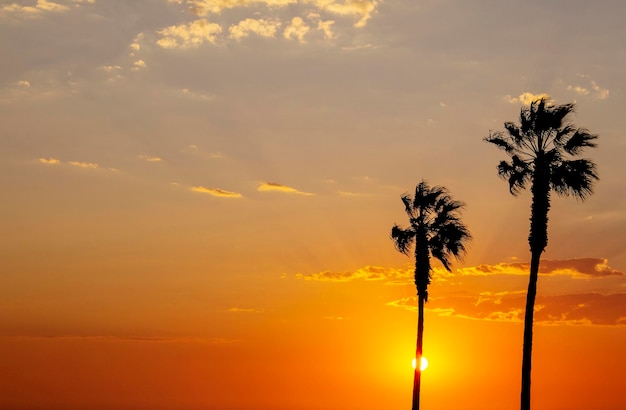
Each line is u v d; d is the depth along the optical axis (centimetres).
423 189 5903
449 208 5897
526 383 4678
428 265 5812
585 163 4750
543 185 4762
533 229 4756
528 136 4875
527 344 4697
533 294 4722
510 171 4891
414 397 5688
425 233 5862
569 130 4819
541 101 4881
